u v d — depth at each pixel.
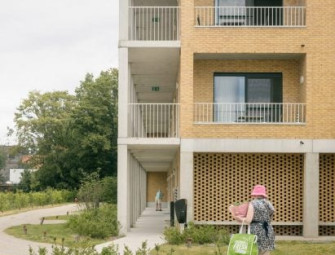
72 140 65.75
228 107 22.16
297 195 21.14
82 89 72.12
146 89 29.28
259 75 22.33
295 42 20.86
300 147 20.52
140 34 26.33
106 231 19.62
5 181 98.38
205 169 21.16
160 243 17.83
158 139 20.59
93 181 31.31
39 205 47.47
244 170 21.14
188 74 20.75
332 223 20.95
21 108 73.75
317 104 20.72
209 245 17.25
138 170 32.81
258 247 10.22
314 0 20.91
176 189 24.69
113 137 64.56
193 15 20.94
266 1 22.72
